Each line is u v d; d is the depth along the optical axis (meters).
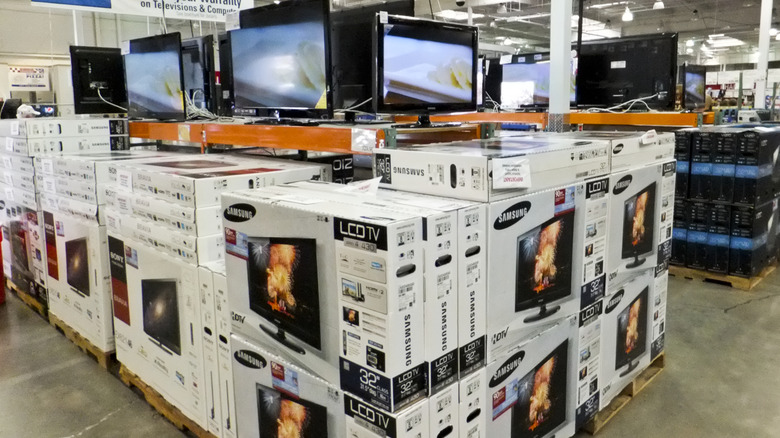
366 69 2.95
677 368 3.21
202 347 2.27
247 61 2.93
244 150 3.72
